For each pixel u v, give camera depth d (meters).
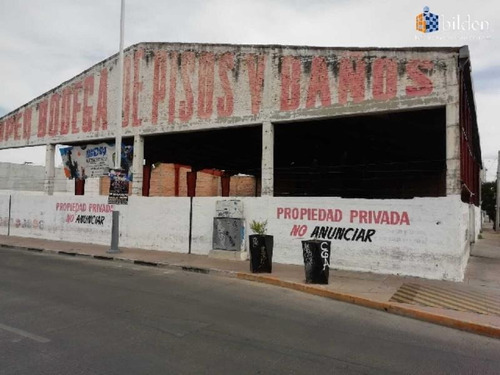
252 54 14.25
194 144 21.98
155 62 16.62
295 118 13.31
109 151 18.38
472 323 6.90
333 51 12.75
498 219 42.81
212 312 7.27
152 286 9.48
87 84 19.03
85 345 5.34
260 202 13.56
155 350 5.25
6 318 6.47
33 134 21.19
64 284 9.34
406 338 6.34
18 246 16.92
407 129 16.81
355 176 26.42
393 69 11.79
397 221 11.26
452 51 11.02
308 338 6.05
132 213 16.59
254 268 11.10
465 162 13.94
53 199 19.53
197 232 14.90
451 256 10.53
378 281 10.25
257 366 4.87
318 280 9.77
